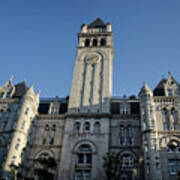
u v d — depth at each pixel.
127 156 53.44
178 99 58.19
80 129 57.72
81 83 67.38
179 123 54.88
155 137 51.38
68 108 62.25
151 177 46.31
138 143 54.94
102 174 50.50
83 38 79.38
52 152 56.16
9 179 47.88
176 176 47.59
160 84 65.19
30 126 58.31
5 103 61.47
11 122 57.62
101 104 62.34
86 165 52.41
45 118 62.59
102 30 82.94
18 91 65.75
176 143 51.72
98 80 67.44
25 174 52.62
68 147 55.22
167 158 49.75
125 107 63.00
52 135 59.53
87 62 71.94
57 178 51.53
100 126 57.69
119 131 57.47
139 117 58.84
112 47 81.50
